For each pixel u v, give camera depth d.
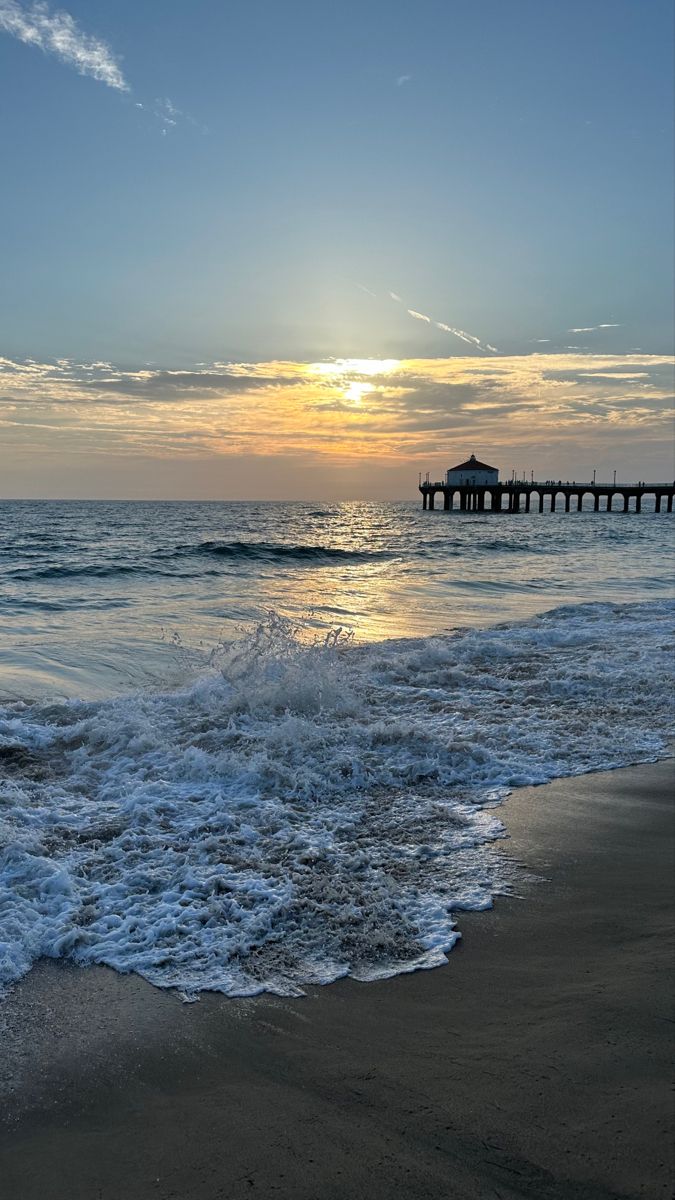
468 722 7.30
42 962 3.52
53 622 13.26
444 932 3.76
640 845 4.81
